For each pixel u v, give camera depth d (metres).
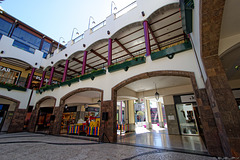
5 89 9.52
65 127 12.26
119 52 10.11
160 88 9.10
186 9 3.21
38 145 4.95
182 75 4.43
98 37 8.38
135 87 8.65
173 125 8.34
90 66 12.48
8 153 3.82
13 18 11.99
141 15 6.67
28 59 11.22
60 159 3.24
